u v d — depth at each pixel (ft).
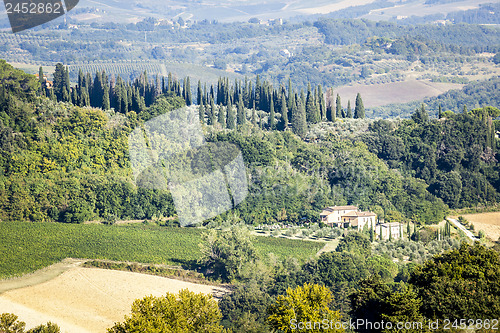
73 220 372.79
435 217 456.86
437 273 191.31
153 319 171.73
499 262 199.82
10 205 380.17
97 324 245.86
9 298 271.90
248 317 230.07
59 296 274.77
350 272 285.64
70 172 395.96
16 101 457.27
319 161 470.39
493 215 473.67
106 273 307.37
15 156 403.75
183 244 331.77
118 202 366.84
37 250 333.62
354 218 423.64
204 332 178.60
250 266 297.94
